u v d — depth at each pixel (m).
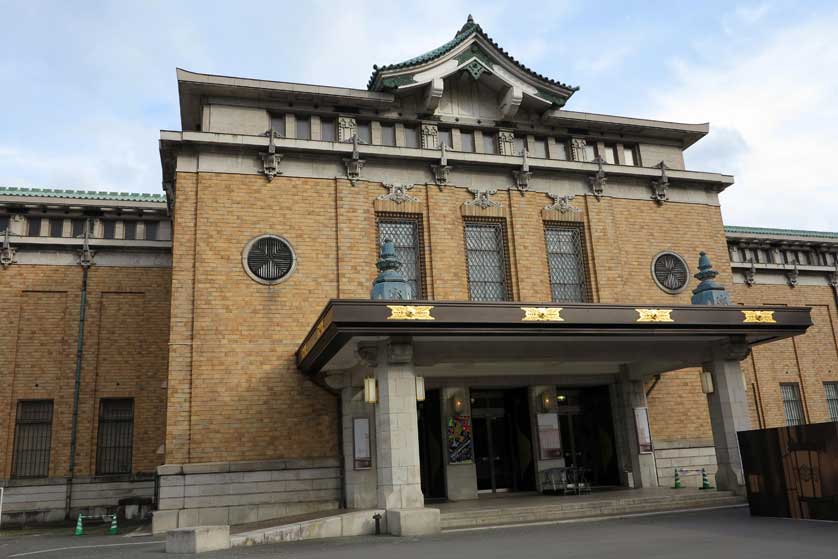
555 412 20.03
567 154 22.45
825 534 11.03
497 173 20.83
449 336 14.21
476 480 19.19
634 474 19.86
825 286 29.44
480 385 19.53
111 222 23.66
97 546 13.70
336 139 19.98
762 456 14.11
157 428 22.23
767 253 29.16
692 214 22.89
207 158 18.39
